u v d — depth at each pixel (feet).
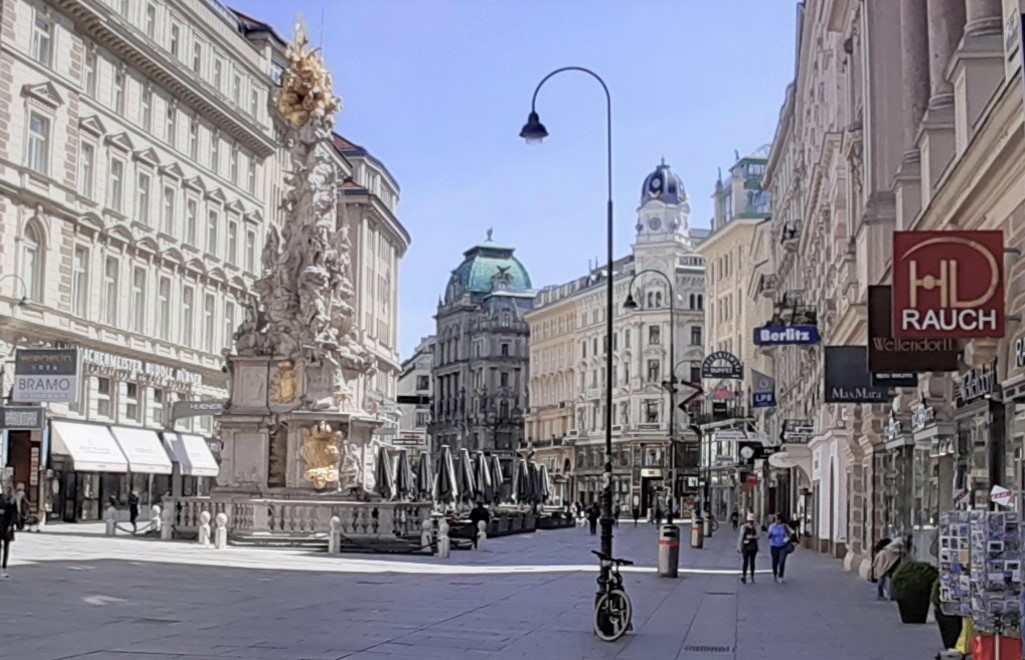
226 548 120.57
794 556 155.43
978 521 45.34
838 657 54.13
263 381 140.56
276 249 145.38
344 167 285.64
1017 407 57.77
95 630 54.95
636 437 417.28
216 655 47.93
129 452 178.70
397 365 344.49
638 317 425.28
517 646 54.95
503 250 604.90
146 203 193.36
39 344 160.66
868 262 99.19
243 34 240.32
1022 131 47.65
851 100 129.49
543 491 264.11
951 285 53.78
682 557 148.15
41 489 158.71
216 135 220.84
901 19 90.99
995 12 61.26
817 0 149.59
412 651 51.49
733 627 66.69
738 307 345.10
